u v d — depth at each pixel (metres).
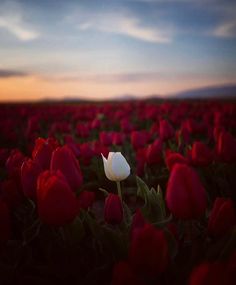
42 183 0.32
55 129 1.66
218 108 2.32
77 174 0.40
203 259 0.29
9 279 0.34
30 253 0.38
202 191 0.31
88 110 2.85
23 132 2.21
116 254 0.32
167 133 1.00
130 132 1.49
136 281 0.23
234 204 0.63
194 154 0.59
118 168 0.43
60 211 0.31
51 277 0.36
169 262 0.29
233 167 0.68
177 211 0.32
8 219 0.33
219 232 0.31
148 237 0.24
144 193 0.41
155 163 0.71
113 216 0.37
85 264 0.36
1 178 0.76
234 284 0.19
